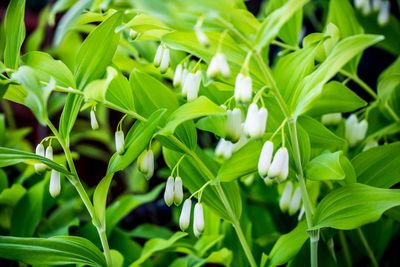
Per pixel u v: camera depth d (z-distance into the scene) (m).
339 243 0.76
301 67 0.60
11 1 0.59
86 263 0.62
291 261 0.68
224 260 0.69
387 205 0.60
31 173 0.77
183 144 0.62
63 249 0.62
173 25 0.55
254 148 0.60
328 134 0.64
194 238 0.74
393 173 0.65
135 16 0.59
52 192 0.62
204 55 0.58
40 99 0.53
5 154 0.59
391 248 0.79
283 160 0.58
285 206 0.69
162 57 0.62
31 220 0.71
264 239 0.74
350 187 0.61
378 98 0.71
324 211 0.61
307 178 0.61
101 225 0.63
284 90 0.61
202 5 0.51
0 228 0.76
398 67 0.74
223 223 0.74
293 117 0.59
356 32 0.72
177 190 0.62
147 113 0.63
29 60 0.60
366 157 0.65
